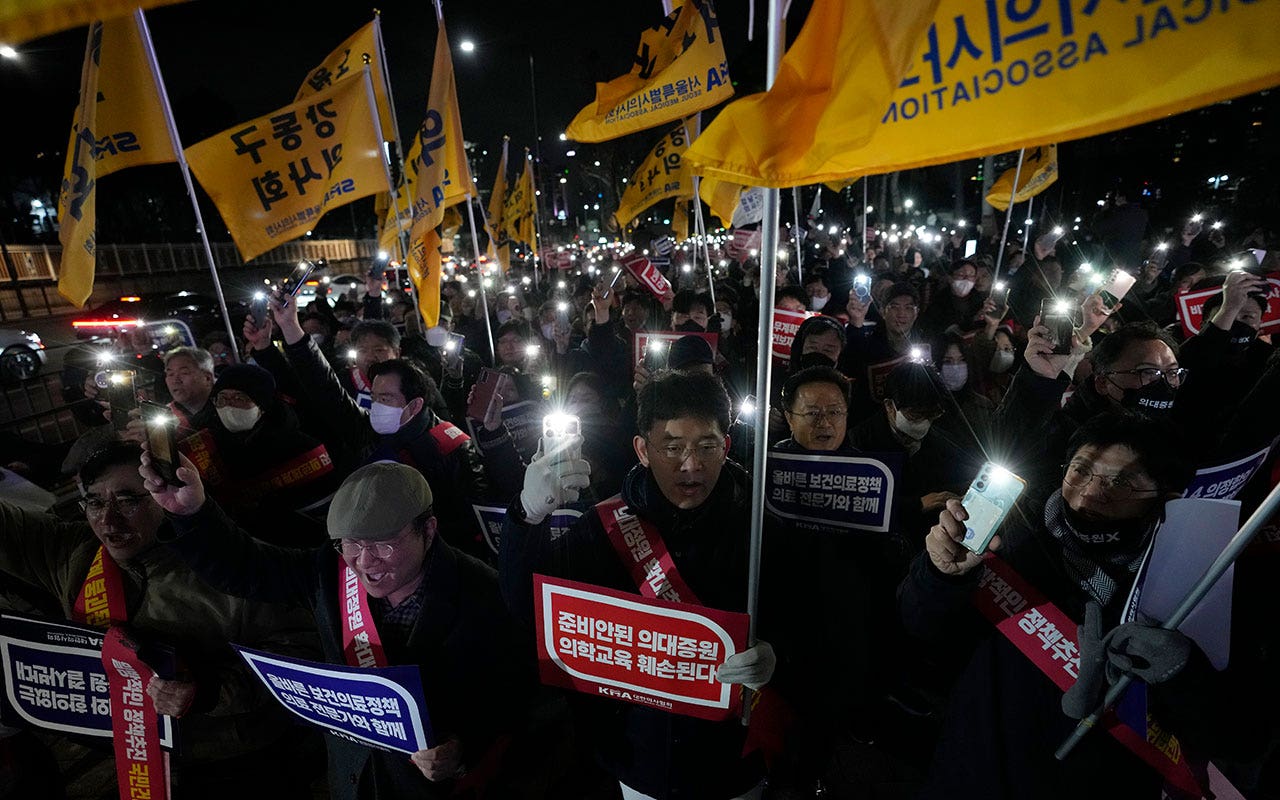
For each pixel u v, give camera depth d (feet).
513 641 6.43
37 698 6.72
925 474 9.54
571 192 128.98
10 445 19.16
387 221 28.14
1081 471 5.18
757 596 5.33
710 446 5.48
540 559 5.77
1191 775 4.83
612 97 16.53
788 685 6.12
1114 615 5.16
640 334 15.12
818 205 55.72
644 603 5.31
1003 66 3.70
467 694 6.24
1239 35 3.11
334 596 6.43
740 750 6.04
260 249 14.74
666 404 5.44
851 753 9.32
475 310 30.04
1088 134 3.55
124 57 12.30
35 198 85.15
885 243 55.98
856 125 4.17
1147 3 3.29
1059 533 5.39
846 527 6.82
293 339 11.44
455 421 16.26
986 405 10.59
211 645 6.88
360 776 6.42
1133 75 3.37
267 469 9.66
